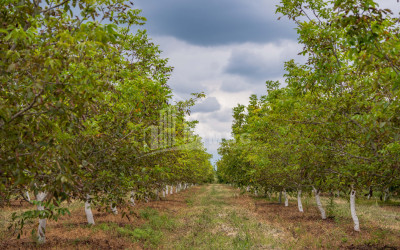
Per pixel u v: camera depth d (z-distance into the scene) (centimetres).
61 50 338
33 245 921
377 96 586
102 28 322
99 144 605
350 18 418
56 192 338
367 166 684
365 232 1388
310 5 763
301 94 758
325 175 836
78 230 1198
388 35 435
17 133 355
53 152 357
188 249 1091
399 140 534
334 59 705
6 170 342
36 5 392
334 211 2130
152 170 849
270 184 2453
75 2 400
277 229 1514
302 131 825
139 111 758
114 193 695
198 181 5134
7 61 346
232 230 1477
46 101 352
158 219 1662
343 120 662
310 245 1167
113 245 1025
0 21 362
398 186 763
